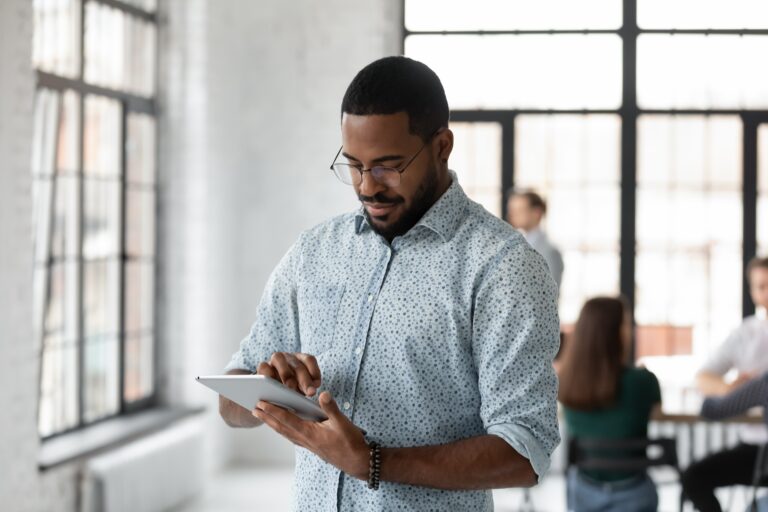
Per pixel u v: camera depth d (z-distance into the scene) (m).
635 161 8.07
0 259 4.85
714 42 8.02
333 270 2.04
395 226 1.96
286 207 8.04
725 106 8.02
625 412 4.46
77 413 6.00
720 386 5.33
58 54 5.87
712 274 8.05
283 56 8.02
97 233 6.32
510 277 1.90
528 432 1.86
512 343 1.89
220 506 6.59
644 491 4.41
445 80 8.18
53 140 5.77
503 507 6.77
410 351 1.93
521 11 8.12
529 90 8.14
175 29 7.20
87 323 6.21
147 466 6.03
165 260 7.19
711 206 8.05
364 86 1.84
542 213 7.45
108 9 6.48
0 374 4.85
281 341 2.15
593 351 4.49
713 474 4.90
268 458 8.00
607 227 8.12
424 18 8.19
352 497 1.96
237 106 7.94
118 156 6.60
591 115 8.10
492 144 8.17
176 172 7.21
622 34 8.05
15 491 4.94
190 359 7.16
